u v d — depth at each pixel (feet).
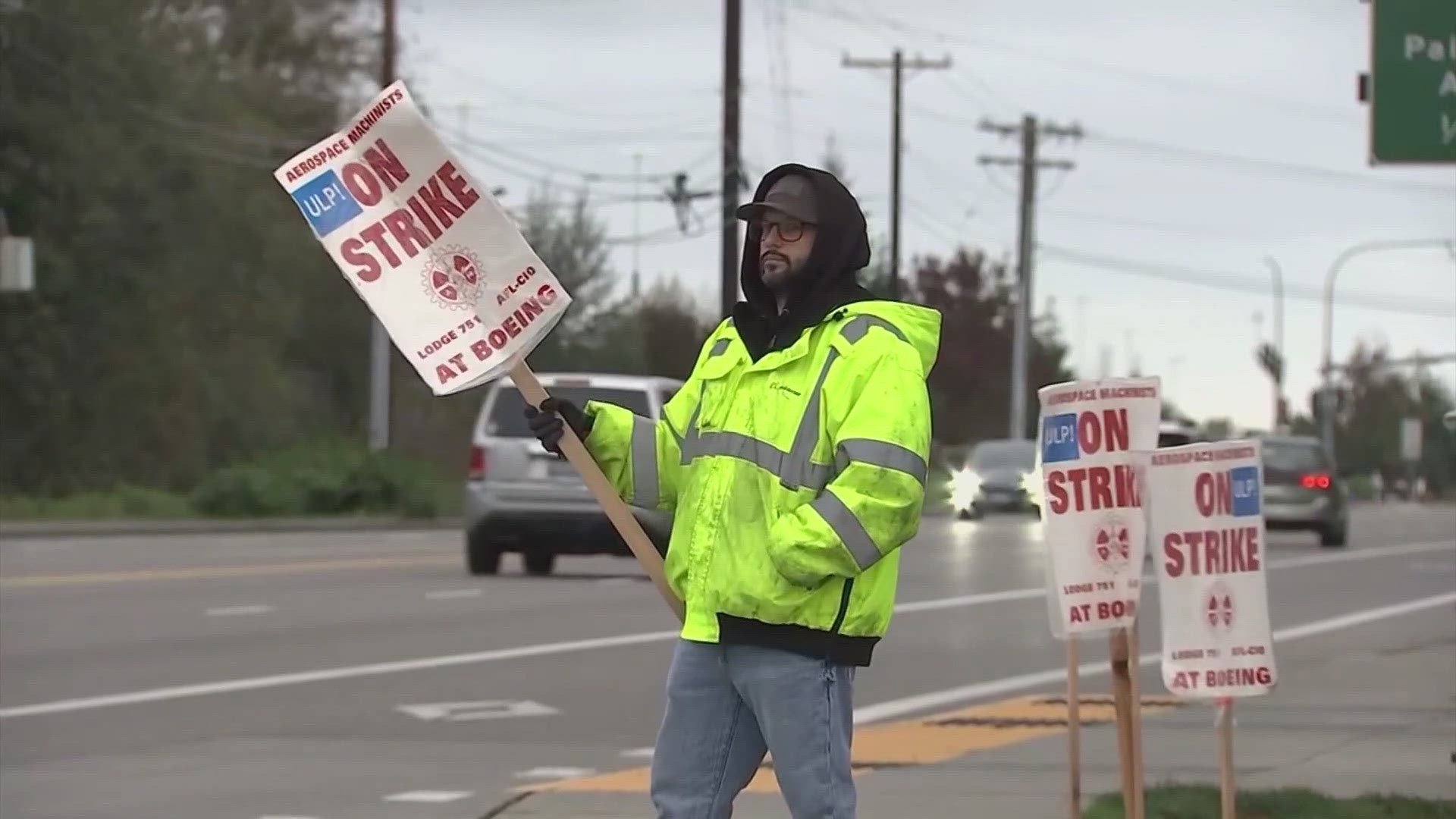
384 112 31.07
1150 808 48.47
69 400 249.14
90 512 217.97
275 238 278.87
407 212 31.09
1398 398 609.42
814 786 29.58
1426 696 76.33
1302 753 61.05
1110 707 72.95
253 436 276.21
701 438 30.50
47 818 51.42
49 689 74.33
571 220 398.83
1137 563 35.53
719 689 30.45
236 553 153.07
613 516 31.01
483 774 58.13
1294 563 165.17
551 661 84.94
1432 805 49.67
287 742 63.82
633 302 421.18
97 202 247.09
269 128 285.43
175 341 261.65
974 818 49.73
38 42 241.35
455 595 114.11
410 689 76.13
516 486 125.80
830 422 29.09
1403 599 126.72
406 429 310.45
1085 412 35.53
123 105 251.19
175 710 70.03
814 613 29.30
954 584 132.46
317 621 98.37
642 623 99.81
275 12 299.38
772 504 29.32
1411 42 54.80
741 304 30.50
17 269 189.16
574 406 31.55
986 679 83.46
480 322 30.96
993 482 265.34
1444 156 54.54
